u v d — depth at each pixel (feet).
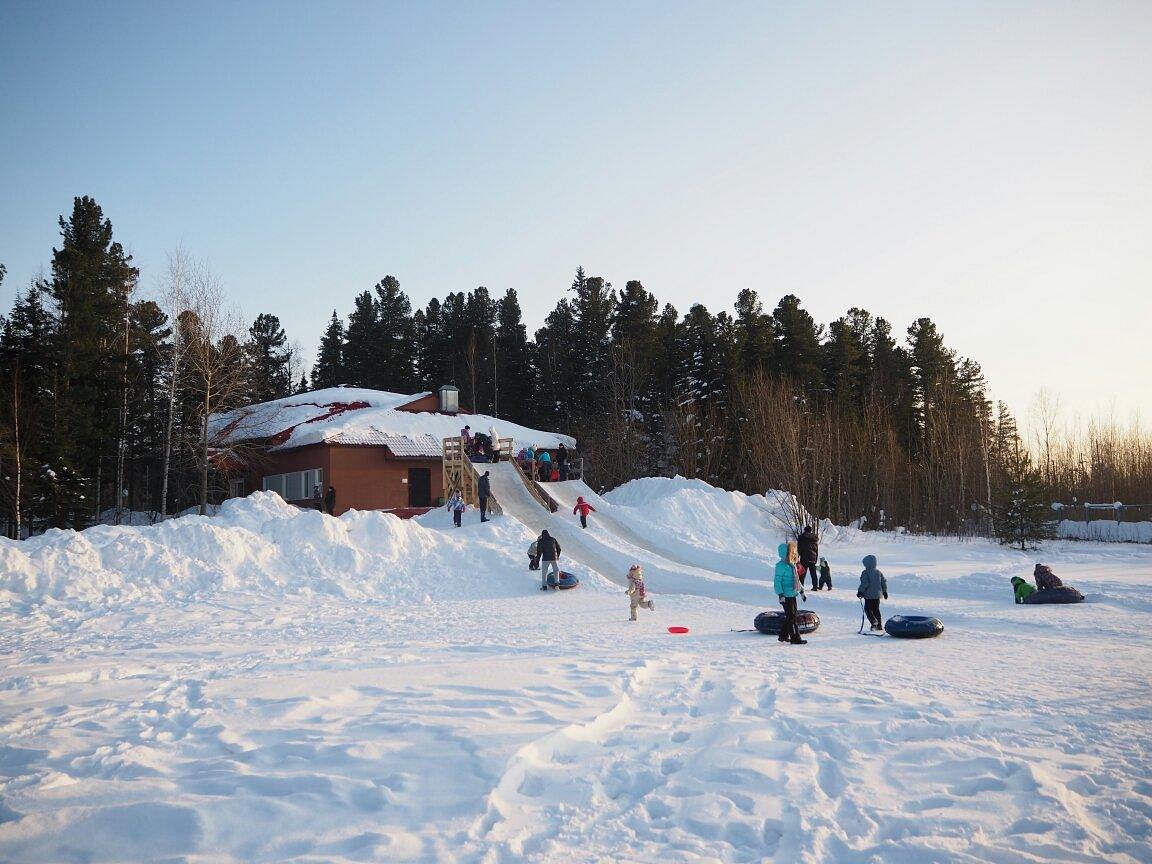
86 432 130.21
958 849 16.70
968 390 247.09
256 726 26.25
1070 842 17.12
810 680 33.71
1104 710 28.04
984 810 18.81
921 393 243.81
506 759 22.00
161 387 154.10
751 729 25.62
